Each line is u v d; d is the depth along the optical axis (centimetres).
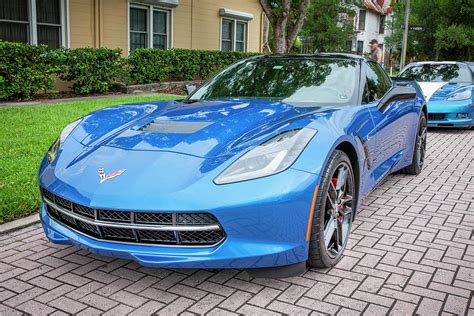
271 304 266
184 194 257
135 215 262
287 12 1483
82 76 1143
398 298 272
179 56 1448
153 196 258
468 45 2012
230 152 281
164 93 1297
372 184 398
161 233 267
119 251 267
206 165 273
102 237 274
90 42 1302
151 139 306
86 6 1276
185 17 1620
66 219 296
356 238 365
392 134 439
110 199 263
